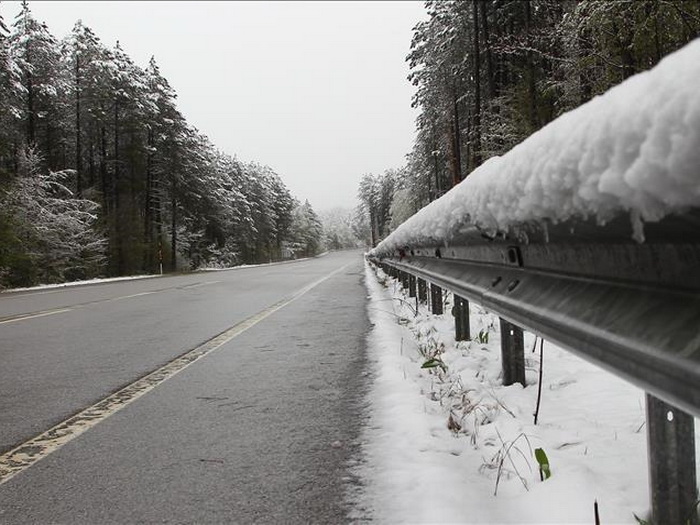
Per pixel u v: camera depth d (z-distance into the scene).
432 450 2.55
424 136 33.69
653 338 1.03
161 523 2.03
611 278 1.32
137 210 38.88
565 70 12.38
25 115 32.62
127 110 37.66
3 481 2.46
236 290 14.40
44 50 31.69
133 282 22.14
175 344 6.02
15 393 4.02
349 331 6.57
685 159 0.74
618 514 1.76
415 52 27.20
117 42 38.84
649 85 0.87
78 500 2.24
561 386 3.39
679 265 1.00
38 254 24.81
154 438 2.98
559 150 1.20
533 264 1.91
